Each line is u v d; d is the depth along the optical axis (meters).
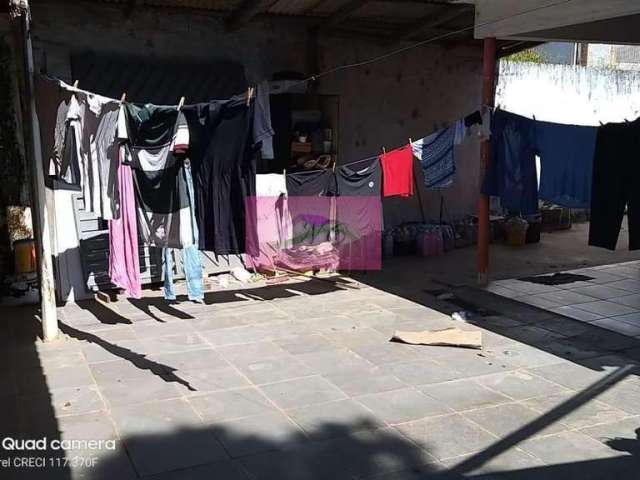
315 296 7.40
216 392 4.61
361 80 9.05
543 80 11.70
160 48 7.56
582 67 12.05
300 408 4.34
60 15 7.00
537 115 11.77
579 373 5.02
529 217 10.73
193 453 3.73
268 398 4.50
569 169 6.48
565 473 3.53
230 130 5.56
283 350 5.52
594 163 6.10
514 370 5.07
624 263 9.27
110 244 5.68
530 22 6.54
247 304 7.02
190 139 5.49
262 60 8.20
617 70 12.46
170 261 6.47
